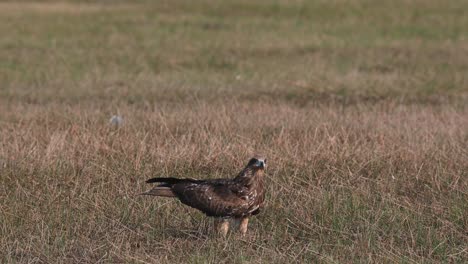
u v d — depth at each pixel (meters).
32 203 12.47
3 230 11.27
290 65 27.92
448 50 31.33
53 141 15.21
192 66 27.91
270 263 10.29
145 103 20.84
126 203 12.30
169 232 11.53
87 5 48.59
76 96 22.28
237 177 11.00
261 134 16.39
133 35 35.47
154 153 14.70
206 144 15.48
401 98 22.03
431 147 15.34
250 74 26.17
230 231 11.35
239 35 35.12
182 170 14.12
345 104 21.33
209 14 42.81
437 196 13.02
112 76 25.78
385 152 15.05
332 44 32.59
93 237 11.27
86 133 16.11
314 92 22.97
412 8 43.69
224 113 18.12
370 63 28.45
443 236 11.33
